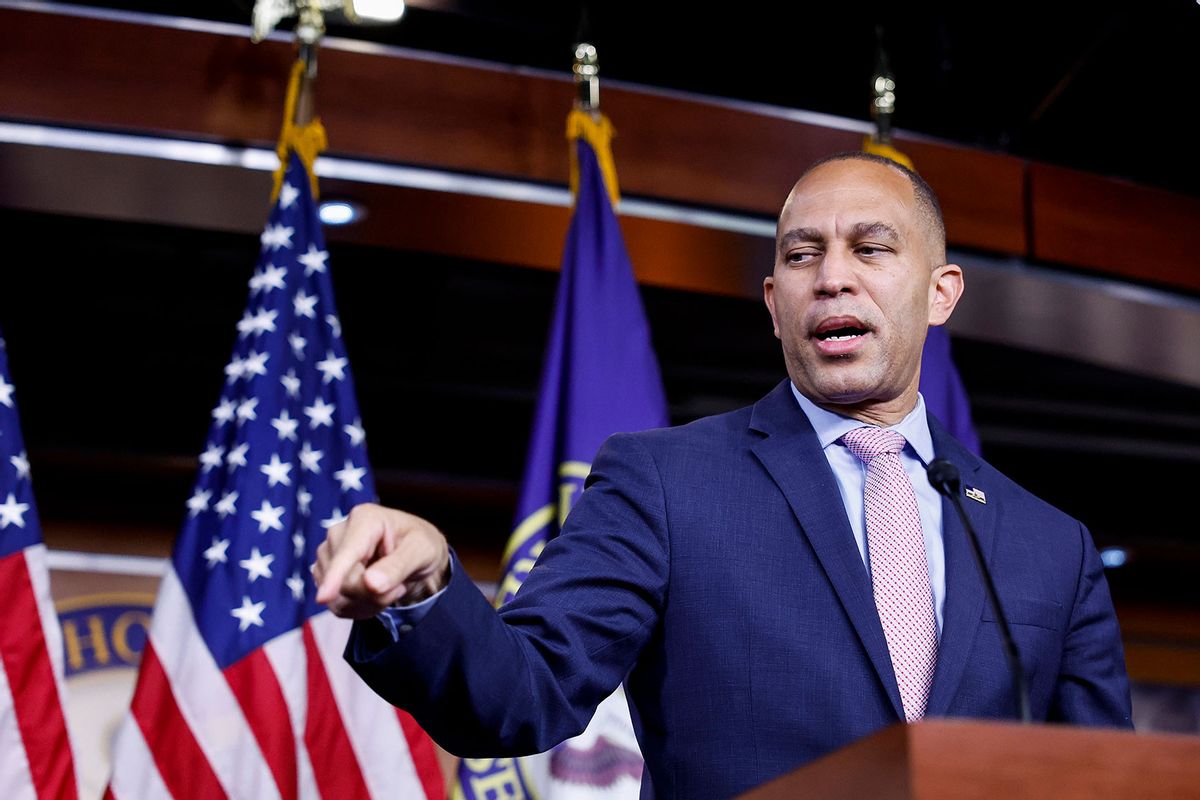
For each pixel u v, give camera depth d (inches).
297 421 147.9
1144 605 288.4
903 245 80.6
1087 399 286.5
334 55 181.2
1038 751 34.1
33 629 139.8
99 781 194.9
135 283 236.1
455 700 57.0
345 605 50.9
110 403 236.8
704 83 212.2
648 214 188.2
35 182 175.5
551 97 188.4
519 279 238.8
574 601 66.4
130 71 172.9
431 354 256.2
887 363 78.0
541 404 153.5
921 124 217.6
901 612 70.1
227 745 135.6
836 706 66.1
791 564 70.4
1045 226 206.7
